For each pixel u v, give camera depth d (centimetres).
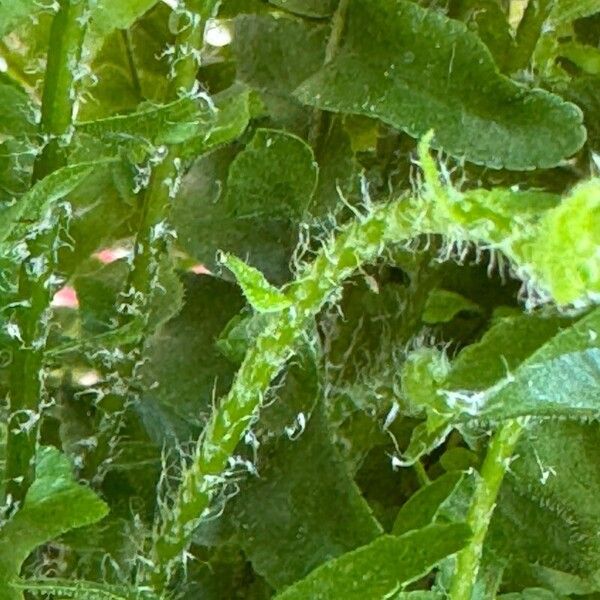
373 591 16
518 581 20
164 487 20
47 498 16
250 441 18
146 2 18
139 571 18
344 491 18
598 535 19
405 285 21
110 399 20
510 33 21
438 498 18
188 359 20
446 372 17
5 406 19
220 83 23
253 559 18
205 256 20
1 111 18
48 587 16
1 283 18
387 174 21
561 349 16
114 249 22
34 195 16
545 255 15
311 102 19
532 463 19
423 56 18
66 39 17
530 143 18
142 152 18
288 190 19
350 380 21
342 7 19
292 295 16
